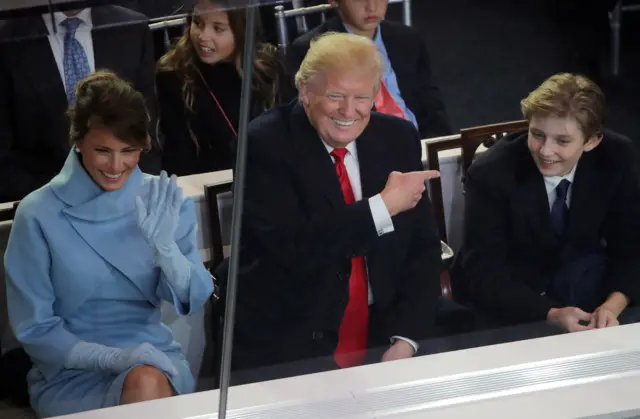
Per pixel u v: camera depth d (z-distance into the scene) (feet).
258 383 3.80
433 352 4.11
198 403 3.70
